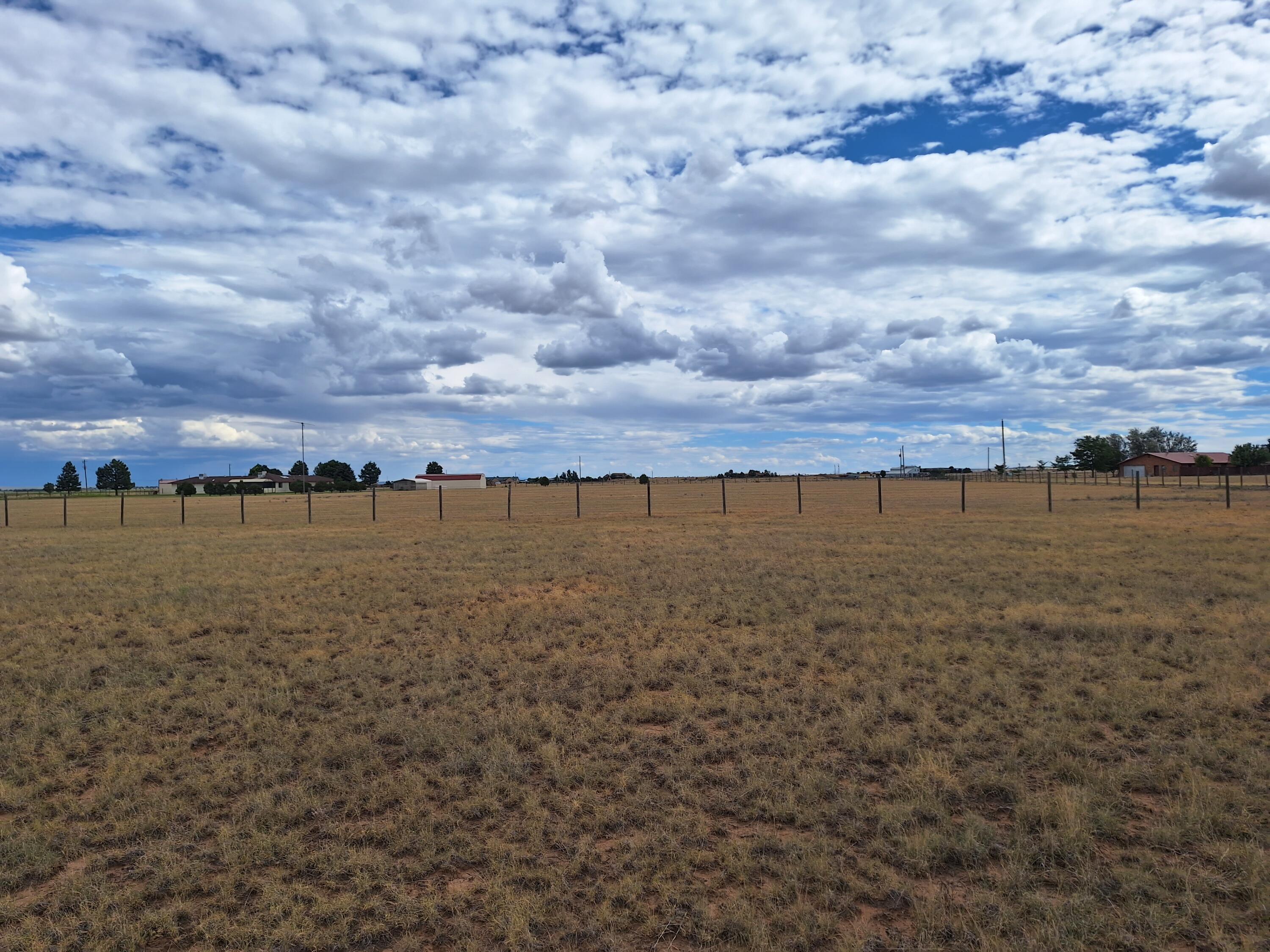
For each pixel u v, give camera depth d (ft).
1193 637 36.09
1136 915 14.58
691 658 34.88
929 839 17.37
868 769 22.07
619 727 25.99
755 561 65.67
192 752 25.18
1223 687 28.09
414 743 24.70
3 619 46.91
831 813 19.13
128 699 30.66
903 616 41.93
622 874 16.80
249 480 470.39
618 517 129.90
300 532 107.76
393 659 36.35
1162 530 81.61
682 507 167.22
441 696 30.09
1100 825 17.97
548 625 42.55
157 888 16.61
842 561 64.34
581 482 581.12
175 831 19.39
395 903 15.88
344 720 27.63
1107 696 27.53
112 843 19.16
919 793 19.95
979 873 16.38
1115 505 131.34
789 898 15.75
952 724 25.86
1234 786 20.01
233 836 18.86
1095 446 454.40
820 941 14.42
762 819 19.36
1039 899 15.12
